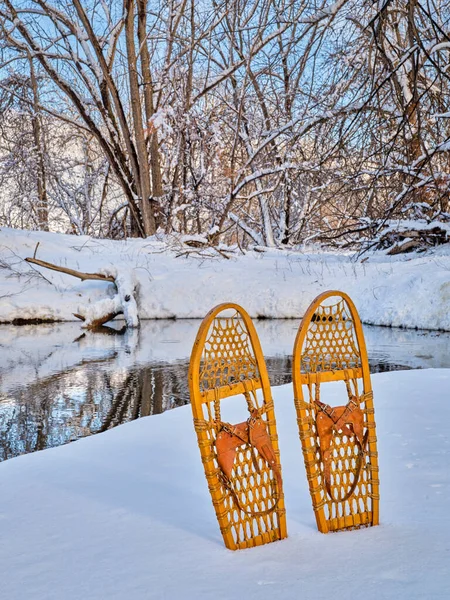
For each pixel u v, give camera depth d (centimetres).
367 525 312
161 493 383
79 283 1923
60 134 3294
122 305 1723
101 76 2633
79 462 466
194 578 253
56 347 1352
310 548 283
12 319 1777
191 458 464
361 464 316
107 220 3197
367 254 2084
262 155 2661
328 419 311
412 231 1931
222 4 2261
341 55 1877
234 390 302
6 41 2556
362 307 1725
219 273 1920
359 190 2058
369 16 1694
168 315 1830
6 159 3023
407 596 226
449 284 1590
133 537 307
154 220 2562
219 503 286
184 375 1031
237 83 2788
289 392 703
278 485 301
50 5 2525
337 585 239
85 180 3238
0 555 290
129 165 2908
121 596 240
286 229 2766
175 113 2419
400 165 1941
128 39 2431
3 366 1127
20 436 702
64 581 257
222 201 2459
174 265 2000
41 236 2108
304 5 1839
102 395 900
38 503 370
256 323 1694
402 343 1323
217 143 2420
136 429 569
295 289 1827
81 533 316
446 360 1098
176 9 2639
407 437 488
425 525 304
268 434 307
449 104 1831
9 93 2830
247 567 263
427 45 1769
